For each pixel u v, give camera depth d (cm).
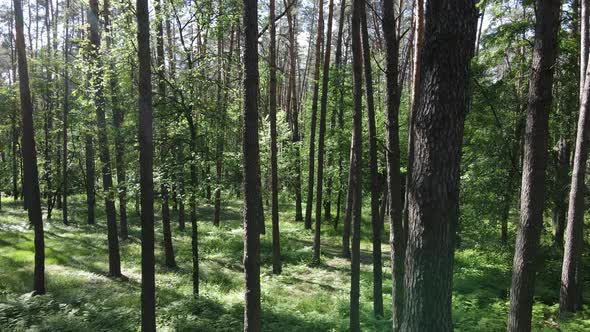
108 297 1211
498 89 1549
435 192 441
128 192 1211
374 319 956
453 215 449
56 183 2744
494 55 1505
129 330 947
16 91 2997
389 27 777
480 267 1509
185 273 1540
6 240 2028
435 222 443
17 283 1333
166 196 1273
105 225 2605
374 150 885
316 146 2623
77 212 3048
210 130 1192
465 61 434
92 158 1969
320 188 1727
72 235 2223
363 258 1819
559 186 1465
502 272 1450
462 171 1622
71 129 2477
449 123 436
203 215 2898
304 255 1823
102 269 1562
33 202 1209
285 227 2498
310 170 2336
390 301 1124
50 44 3119
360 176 857
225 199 1421
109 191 1296
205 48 1211
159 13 1138
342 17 2161
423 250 449
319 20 2138
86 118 1572
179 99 1223
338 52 2206
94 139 1702
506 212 1509
